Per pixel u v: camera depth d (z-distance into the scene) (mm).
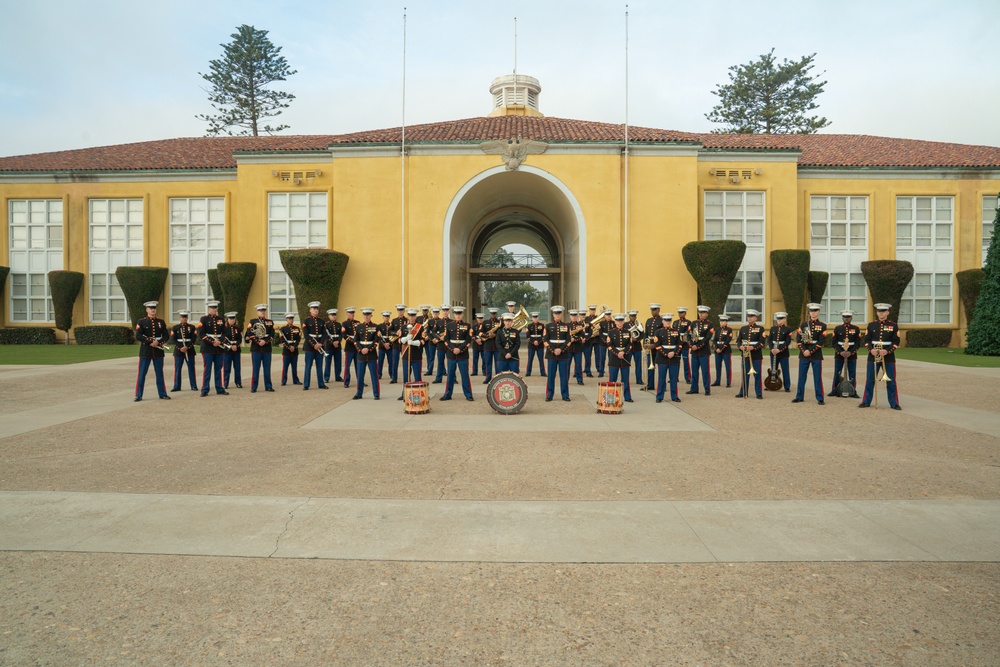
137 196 30188
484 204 30641
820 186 29266
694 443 9141
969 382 16531
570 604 4305
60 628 3986
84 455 8336
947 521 5828
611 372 13516
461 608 4250
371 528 5660
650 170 25906
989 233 29516
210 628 3996
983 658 3637
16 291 31125
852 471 7559
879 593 4438
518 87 35438
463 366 13734
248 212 27594
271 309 27734
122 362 21469
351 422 10836
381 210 26078
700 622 4059
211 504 6277
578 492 6711
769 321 27672
